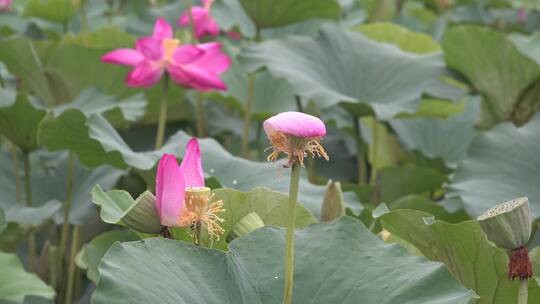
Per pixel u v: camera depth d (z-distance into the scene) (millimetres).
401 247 2676
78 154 4090
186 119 6188
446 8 8992
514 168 4293
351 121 6160
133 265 2449
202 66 4852
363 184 5539
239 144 6379
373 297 2541
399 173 5230
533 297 2912
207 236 3047
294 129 2191
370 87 5387
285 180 3947
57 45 5418
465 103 6402
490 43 5340
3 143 5285
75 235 4820
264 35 7172
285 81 6332
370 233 2738
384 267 2619
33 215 4465
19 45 5266
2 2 7805
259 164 4109
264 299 2570
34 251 4875
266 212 3281
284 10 5719
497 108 5684
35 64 5340
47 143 4051
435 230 2943
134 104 5098
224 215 3260
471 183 4270
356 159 6188
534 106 5582
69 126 3893
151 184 3990
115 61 4785
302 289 2602
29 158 5281
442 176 5160
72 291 4898
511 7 9859
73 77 5477
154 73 4793
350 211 3867
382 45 5648
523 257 2523
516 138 4395
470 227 2865
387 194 5312
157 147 4891
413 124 6219
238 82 6297
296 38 5488
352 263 2648
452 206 4438
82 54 5426
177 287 2455
